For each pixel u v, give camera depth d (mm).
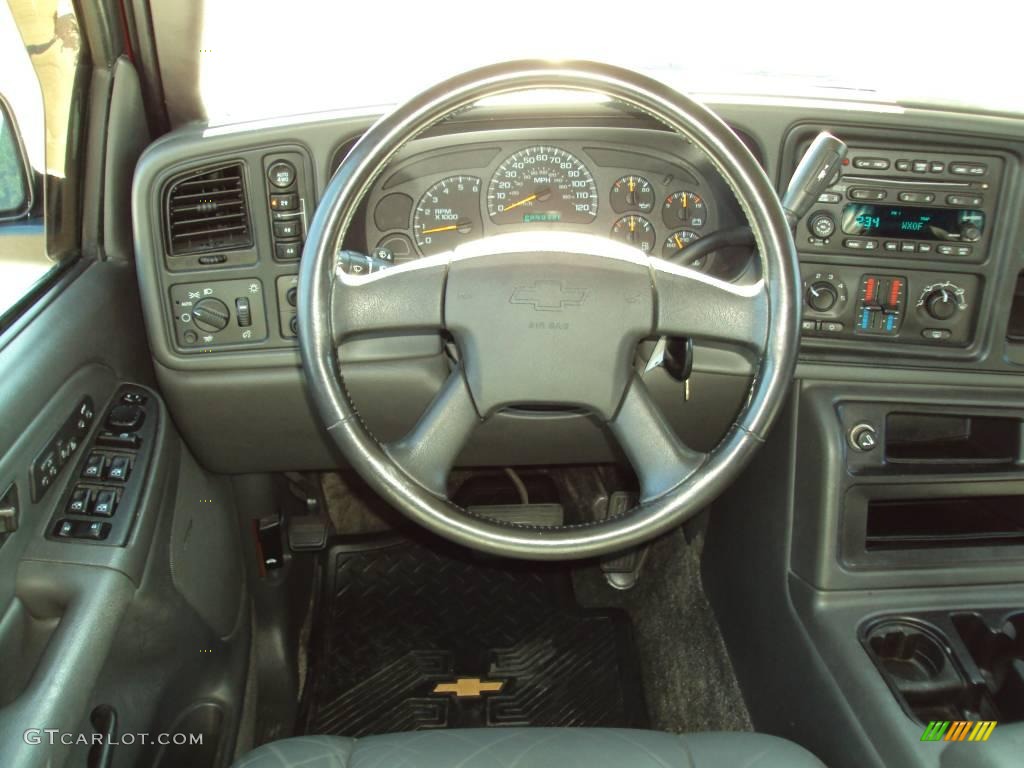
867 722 1369
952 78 1663
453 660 2125
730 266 1661
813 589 1607
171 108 1776
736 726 1840
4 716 1138
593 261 1179
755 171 1144
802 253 1633
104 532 1362
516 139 1585
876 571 1600
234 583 1952
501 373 1211
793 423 1706
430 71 1710
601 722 1981
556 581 2336
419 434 1250
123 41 1650
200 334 1639
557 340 1194
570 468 2510
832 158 1256
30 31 1462
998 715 1445
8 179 1497
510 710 2006
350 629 2205
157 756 1537
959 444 1849
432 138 1568
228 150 1531
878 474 1621
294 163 1556
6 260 1474
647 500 1259
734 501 1938
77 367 1474
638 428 1249
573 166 1615
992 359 1668
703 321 1198
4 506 1218
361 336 1225
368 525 2453
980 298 1651
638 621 2230
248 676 1960
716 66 1769
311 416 1743
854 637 1522
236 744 1788
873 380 1688
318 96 1694
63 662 1203
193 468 1827
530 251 1180
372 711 2006
